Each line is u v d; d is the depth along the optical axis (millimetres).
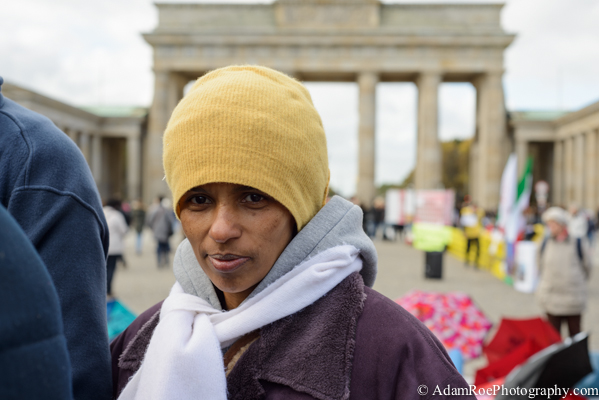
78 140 56281
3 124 1864
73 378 1658
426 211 26203
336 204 1769
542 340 5762
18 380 835
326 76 55406
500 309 13141
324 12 53500
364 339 1521
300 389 1474
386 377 1475
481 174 54062
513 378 3850
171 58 53469
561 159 59688
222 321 1664
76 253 1789
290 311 1547
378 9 53531
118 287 15656
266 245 1593
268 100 1541
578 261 8906
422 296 7750
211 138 1484
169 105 54500
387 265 22188
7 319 828
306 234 1655
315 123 1685
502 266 18812
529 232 17906
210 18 54938
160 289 15359
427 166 52000
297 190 1574
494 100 52719
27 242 920
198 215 1622
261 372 1540
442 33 52031
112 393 1856
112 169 66812
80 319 1739
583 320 11984
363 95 52688
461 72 53344
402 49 52656
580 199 53719
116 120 59312
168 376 1553
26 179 1778
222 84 1566
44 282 910
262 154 1485
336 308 1573
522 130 59500
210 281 1829
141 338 1922
